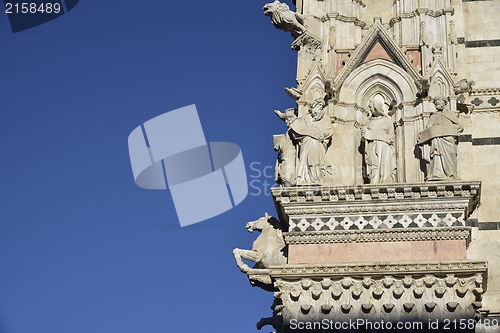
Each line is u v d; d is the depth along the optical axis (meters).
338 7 42.66
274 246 39.66
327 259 36.72
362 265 35.78
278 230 40.16
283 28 42.50
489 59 42.09
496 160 40.19
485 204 39.50
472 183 36.53
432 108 39.44
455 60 40.75
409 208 36.91
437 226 36.47
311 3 43.00
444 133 37.72
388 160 38.91
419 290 35.22
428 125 38.56
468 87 40.28
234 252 39.69
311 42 41.88
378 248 36.59
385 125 39.62
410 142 39.16
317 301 35.81
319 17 42.66
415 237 36.41
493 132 40.66
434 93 39.66
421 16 41.88
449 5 42.16
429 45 41.06
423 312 35.00
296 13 42.19
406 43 41.59
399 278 35.59
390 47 40.94
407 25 41.97
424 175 38.22
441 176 37.19
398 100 40.19
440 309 34.94
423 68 40.41
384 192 37.06
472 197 36.81
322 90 40.28
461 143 40.12
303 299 35.91
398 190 36.97
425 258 36.09
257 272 39.28
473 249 38.78
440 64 40.00
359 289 35.69
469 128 40.34
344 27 42.31
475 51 42.31
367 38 41.03
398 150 39.28
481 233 39.09
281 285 36.16
